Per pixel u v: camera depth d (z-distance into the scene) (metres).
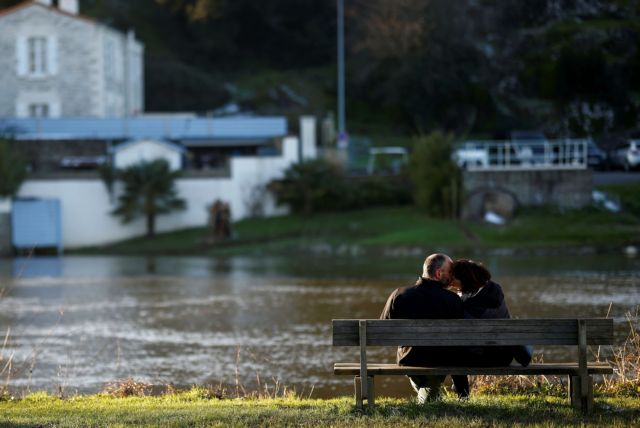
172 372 40.31
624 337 41.12
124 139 126.31
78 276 82.31
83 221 115.81
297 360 42.44
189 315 57.72
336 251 97.81
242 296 66.25
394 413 23.67
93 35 137.12
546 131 157.62
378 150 133.75
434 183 107.25
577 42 167.38
